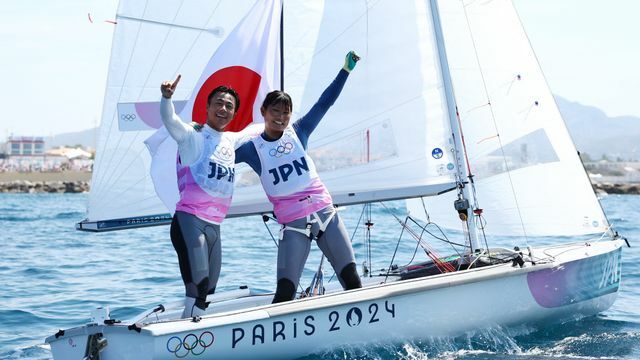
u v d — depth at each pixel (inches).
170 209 216.5
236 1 223.8
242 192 224.8
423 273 250.4
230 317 177.0
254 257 441.7
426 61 250.2
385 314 201.0
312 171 203.5
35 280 358.0
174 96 220.4
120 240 559.2
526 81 279.0
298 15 235.8
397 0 246.7
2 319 272.5
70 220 814.5
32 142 5757.9
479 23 276.5
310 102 238.7
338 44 240.7
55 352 179.0
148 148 217.8
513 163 276.4
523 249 270.4
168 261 432.5
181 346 170.1
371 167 243.9
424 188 250.7
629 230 631.8
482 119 274.7
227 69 224.8
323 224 202.1
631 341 231.1
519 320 234.4
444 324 213.6
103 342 170.9
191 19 220.2
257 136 201.2
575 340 232.5
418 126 249.3
